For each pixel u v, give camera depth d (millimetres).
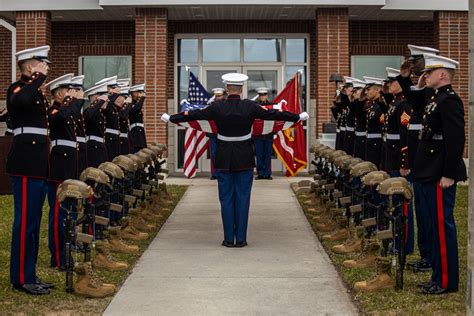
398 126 7957
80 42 17719
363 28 17734
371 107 9547
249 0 15562
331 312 5926
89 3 15961
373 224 7133
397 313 5746
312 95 17812
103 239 8312
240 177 8719
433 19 17047
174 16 17047
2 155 13398
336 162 9703
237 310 5969
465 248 8344
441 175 6191
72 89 7410
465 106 16188
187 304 6145
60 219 7332
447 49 16250
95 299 6289
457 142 6062
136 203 10031
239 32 17734
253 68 17891
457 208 11578
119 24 17656
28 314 5797
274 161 17984
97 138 9297
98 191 7918
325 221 9734
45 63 6426
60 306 6047
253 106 8750
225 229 8742
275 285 6785
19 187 6348
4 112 13727
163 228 10008
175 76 17766
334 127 15047
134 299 6297
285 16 17172
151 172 11148
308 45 17844
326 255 8164
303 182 14172
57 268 7434
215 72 17906
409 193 6406
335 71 15961
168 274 7227
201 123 8906
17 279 6402
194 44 17844
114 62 17766
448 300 6105
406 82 6992
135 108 12742
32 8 15969
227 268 7500
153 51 15898
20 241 6367
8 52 17750
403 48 17766
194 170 16047
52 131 7418
